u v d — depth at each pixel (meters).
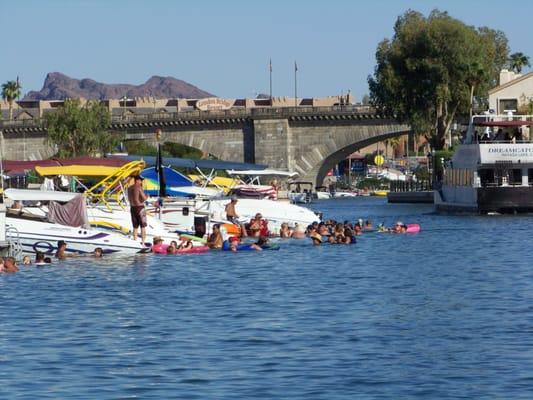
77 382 29.48
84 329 37.50
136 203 61.94
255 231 76.38
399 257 61.31
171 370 30.72
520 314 38.97
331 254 63.44
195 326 37.78
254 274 53.16
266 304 42.88
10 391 28.58
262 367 30.91
